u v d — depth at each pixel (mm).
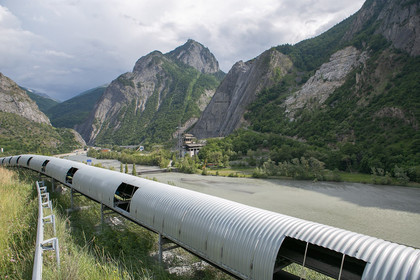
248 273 9656
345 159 77938
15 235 13711
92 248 14828
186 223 12453
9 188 24656
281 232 9383
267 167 79625
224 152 109188
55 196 26750
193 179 76062
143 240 16891
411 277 6551
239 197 54312
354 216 42438
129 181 18391
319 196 54500
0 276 9766
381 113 90562
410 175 62938
